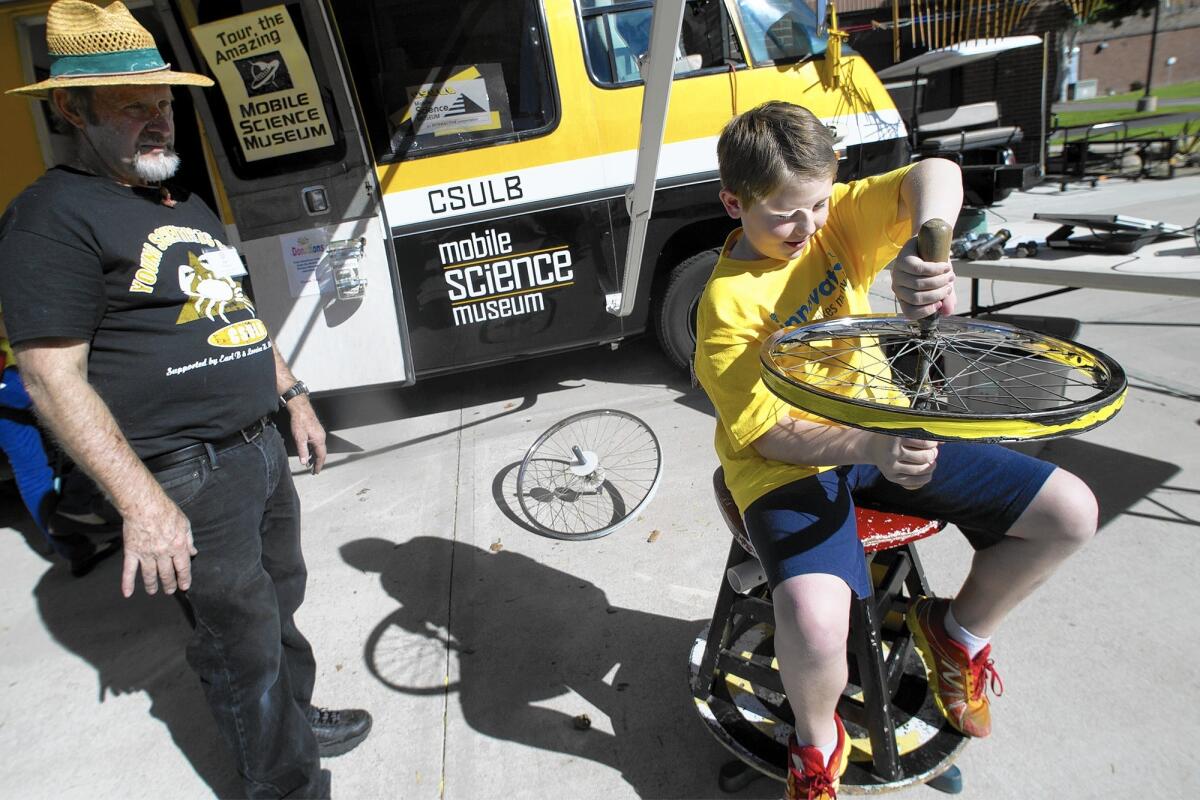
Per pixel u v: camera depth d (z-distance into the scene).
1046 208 7.94
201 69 3.39
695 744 2.05
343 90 3.52
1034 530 1.54
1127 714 1.98
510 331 4.07
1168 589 2.40
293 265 3.74
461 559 3.08
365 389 3.99
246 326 1.80
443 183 3.79
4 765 2.31
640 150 2.91
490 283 3.96
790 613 1.44
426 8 3.63
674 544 2.99
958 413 1.09
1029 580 1.60
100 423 1.46
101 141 1.54
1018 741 1.94
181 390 1.65
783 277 1.59
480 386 4.98
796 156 1.37
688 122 3.98
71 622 3.02
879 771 1.70
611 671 2.37
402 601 2.85
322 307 3.82
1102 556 2.59
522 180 3.86
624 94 3.88
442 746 2.16
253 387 1.80
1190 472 2.99
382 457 4.13
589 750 2.08
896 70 8.76
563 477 3.55
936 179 1.46
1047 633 2.28
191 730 2.38
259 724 1.78
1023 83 10.97
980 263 3.03
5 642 2.94
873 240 1.63
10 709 2.56
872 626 1.61
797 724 1.59
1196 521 2.70
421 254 3.84
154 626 2.94
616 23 3.87
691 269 4.25
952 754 1.74
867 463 1.39
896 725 1.84
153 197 1.66
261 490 1.82
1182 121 12.05
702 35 4.16
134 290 1.56
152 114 1.56
